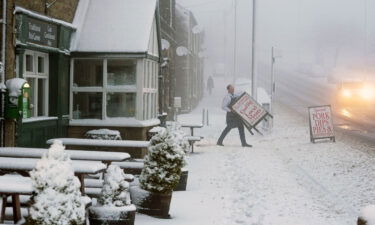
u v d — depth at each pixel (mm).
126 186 7695
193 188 11953
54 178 5656
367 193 11477
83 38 15953
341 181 12961
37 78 14133
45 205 5598
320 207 10133
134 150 15109
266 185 12352
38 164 5727
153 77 17672
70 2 15914
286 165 15586
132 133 15812
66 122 15570
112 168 7734
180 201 10508
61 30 14727
